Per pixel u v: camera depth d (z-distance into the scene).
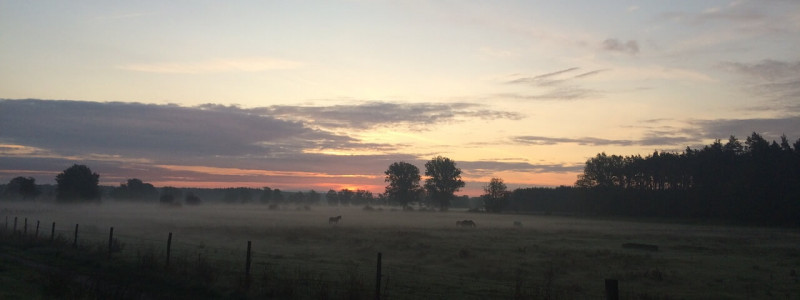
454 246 35.59
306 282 16.78
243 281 16.12
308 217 90.69
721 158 113.00
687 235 56.28
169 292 15.34
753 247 39.94
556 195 164.62
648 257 29.94
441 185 148.12
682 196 115.19
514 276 21.62
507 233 54.19
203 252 27.31
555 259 28.30
